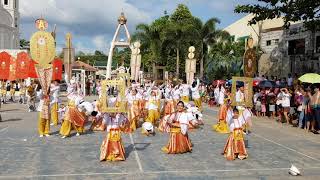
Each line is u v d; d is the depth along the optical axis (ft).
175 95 58.85
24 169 31.81
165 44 150.71
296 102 63.62
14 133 50.49
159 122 55.67
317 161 36.17
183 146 38.93
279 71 117.80
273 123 65.10
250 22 79.61
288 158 37.35
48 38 47.93
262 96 75.61
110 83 34.40
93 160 35.27
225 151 37.78
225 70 142.20
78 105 49.32
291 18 74.64
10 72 105.50
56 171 31.27
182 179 29.45
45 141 44.80
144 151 39.70
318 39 102.32
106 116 36.47
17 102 104.94
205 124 63.10
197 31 148.25
